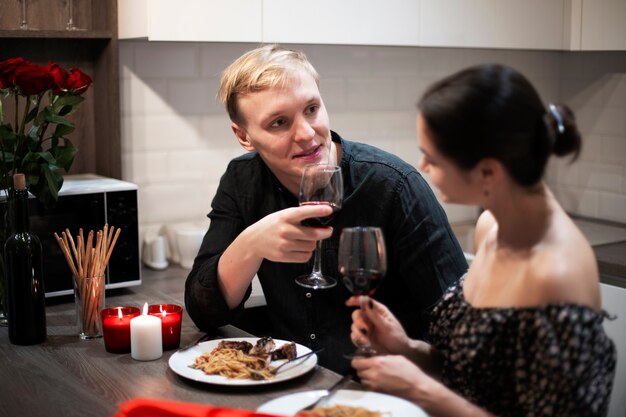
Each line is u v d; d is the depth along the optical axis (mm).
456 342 1383
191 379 1587
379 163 1932
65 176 2740
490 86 1239
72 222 2348
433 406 1330
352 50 3166
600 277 2703
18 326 1892
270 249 1737
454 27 2939
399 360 1372
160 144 2891
